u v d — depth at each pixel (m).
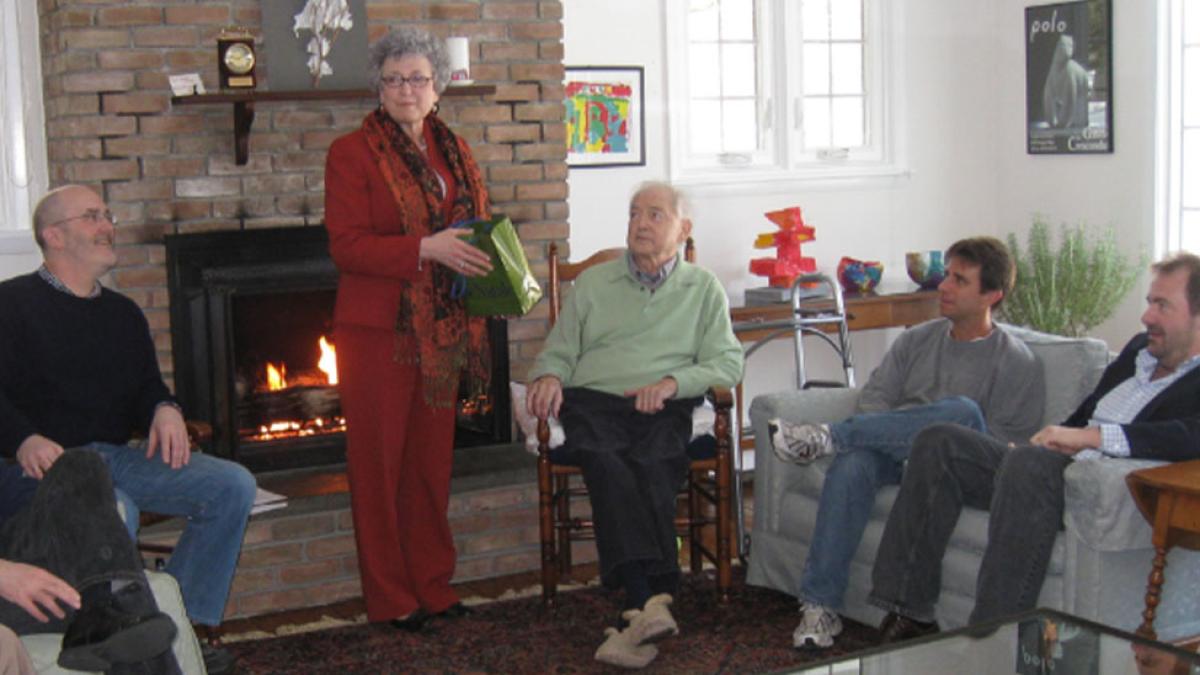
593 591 3.89
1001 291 3.48
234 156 4.12
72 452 2.60
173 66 4.04
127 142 4.01
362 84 4.14
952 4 5.71
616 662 3.21
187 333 4.08
